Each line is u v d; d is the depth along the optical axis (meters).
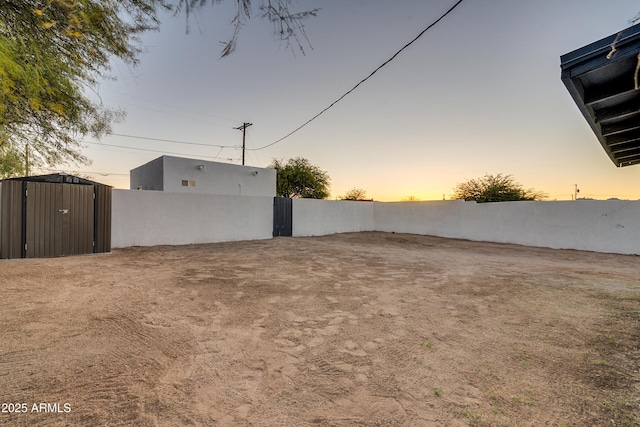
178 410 1.64
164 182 15.09
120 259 6.79
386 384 1.98
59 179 8.02
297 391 1.88
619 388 1.95
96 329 2.79
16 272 5.02
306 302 3.93
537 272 6.21
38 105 2.64
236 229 11.55
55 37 2.29
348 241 12.55
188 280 4.96
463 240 13.20
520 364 2.30
